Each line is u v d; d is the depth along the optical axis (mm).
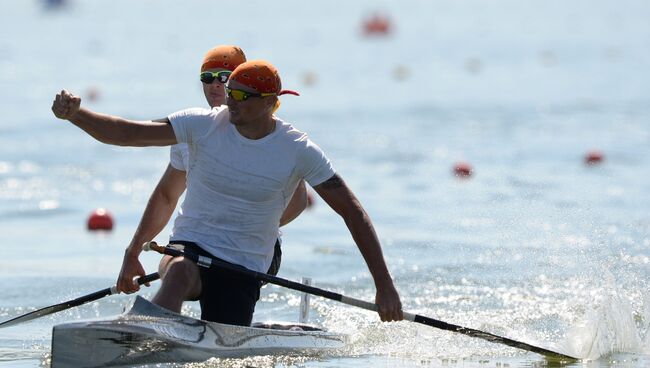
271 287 30781
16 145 61969
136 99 82125
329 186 20188
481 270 32125
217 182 20031
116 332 18500
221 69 22047
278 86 19688
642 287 27922
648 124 70125
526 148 61375
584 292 28625
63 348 18219
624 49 127625
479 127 70188
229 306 20688
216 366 20016
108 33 151750
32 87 90188
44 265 33812
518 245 35625
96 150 61062
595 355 22781
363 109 79312
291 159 19938
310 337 22250
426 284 30438
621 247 34094
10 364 20938
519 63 116062
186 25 167375
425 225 40438
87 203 47062
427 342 23766
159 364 19188
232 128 19891
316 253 36219
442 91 91375
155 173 54812
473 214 42531
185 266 19812
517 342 21859
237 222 20312
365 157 58594
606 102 81562
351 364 21281
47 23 170250
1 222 42562
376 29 157250
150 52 125188
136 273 21953
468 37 152250
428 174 53344
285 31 159125
